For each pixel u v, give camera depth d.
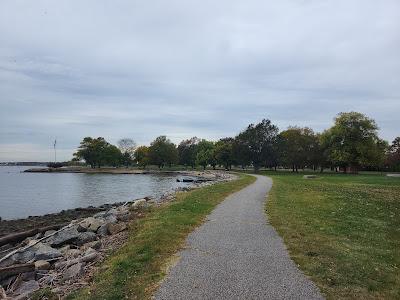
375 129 78.81
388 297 7.54
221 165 142.00
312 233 13.16
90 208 31.69
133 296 7.54
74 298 7.82
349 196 25.20
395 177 56.56
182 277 8.52
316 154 89.25
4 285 10.52
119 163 162.62
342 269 9.12
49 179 95.12
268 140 96.81
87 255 11.36
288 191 30.03
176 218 15.61
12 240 18.59
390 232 13.94
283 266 9.34
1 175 124.50
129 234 13.98
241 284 8.09
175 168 154.25
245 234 12.97
